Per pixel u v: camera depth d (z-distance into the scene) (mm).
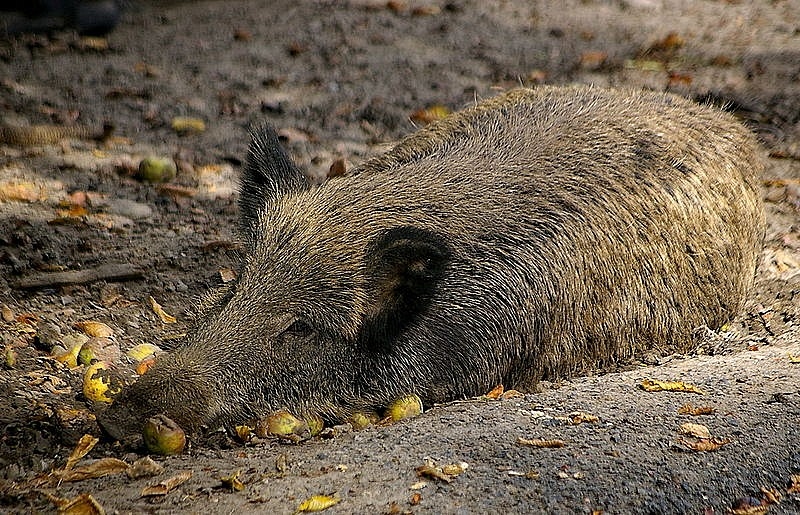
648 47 24016
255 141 10562
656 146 11117
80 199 14266
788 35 25188
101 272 11961
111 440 8531
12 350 10297
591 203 10258
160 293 11898
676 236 10820
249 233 10148
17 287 11477
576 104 11734
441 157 10641
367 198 9805
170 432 8234
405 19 25672
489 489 7137
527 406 8797
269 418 8953
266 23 24953
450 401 9711
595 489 7176
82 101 19078
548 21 26141
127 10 25406
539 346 9961
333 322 9266
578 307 10109
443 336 9555
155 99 19500
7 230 12906
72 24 23672
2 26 23125
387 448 7914
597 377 9820
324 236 9430
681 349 11008
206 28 24438
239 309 9250
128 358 10320
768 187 15328
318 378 9320
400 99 20047
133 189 14938
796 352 10117
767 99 19922
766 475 7477
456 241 9672
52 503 7148
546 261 9859
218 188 15328
